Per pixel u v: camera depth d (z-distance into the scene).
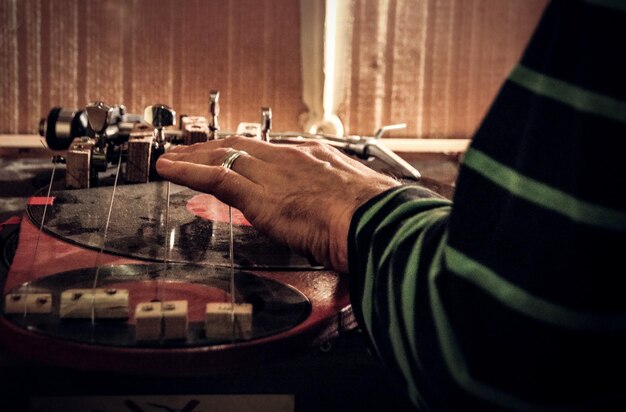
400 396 0.67
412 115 1.36
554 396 0.39
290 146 0.74
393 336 0.47
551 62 0.40
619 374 0.40
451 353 0.42
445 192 1.04
